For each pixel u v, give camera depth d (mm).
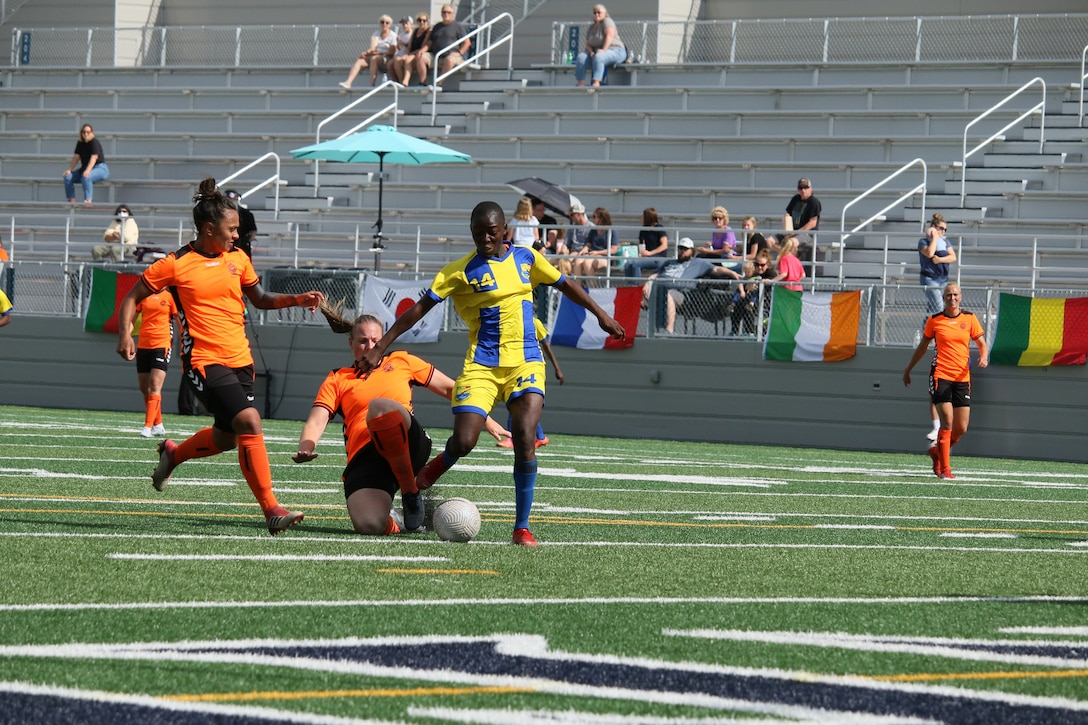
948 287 33938
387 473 18500
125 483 24172
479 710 9289
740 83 68562
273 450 34188
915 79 65500
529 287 17719
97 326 52406
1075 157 59219
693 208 62438
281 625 11969
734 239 50406
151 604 12766
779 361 46031
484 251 17469
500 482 27219
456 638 11633
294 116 72250
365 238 64438
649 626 12398
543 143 66625
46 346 53062
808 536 20188
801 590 14859
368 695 9617
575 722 9047
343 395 18797
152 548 16375
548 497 24781
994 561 17812
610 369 47625
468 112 69188
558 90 69188
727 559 17234
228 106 75000
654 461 35625
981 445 44188
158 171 71500
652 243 52312
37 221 69188
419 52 72375
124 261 59344
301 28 80875
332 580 14469
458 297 17719
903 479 32688
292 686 9812
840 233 49094
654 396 47156
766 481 30484
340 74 75688
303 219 65750
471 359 17812
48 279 53219
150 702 9258
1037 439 43625
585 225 51250
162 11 84750
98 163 69625
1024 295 44125
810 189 54000
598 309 17781
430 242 63812
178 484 24406
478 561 16188
